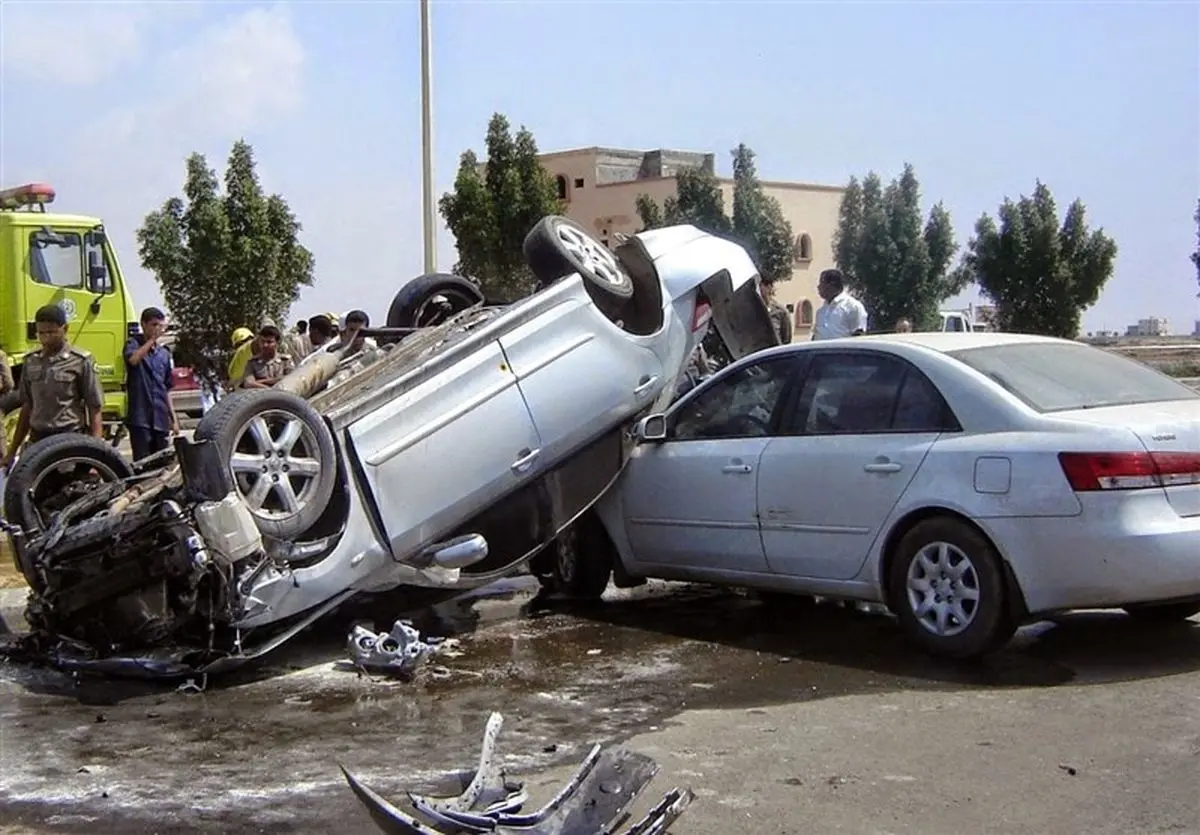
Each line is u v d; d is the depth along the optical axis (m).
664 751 5.97
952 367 7.57
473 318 9.38
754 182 38.78
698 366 10.98
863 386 7.98
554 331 8.55
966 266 48.66
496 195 31.11
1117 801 5.16
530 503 8.62
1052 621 8.36
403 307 10.59
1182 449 6.92
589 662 7.77
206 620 7.31
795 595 9.56
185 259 27.92
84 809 5.45
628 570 9.33
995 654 7.56
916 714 6.43
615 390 8.84
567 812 4.79
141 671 7.43
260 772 5.88
